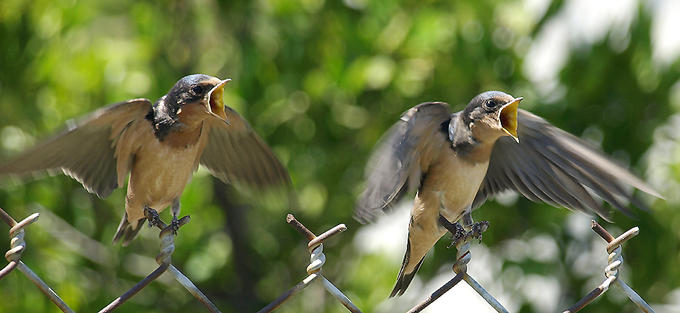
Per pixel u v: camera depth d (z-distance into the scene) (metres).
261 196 7.19
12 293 12.59
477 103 6.45
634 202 5.95
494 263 13.31
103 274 13.95
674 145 13.09
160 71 13.90
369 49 13.09
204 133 6.85
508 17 12.69
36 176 6.13
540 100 12.66
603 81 12.35
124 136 6.48
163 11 14.30
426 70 13.27
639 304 5.23
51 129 13.11
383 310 13.78
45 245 13.33
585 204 6.33
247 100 13.53
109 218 14.25
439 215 6.70
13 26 13.05
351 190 14.32
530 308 12.81
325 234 4.78
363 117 14.05
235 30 14.09
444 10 12.95
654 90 12.51
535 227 13.17
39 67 13.09
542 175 6.60
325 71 13.38
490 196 7.01
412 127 6.11
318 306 15.00
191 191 13.90
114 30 14.36
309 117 14.03
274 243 15.67
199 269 14.85
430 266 13.29
